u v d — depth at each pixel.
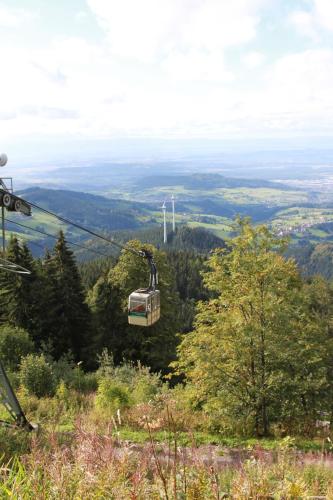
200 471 3.42
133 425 13.62
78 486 3.15
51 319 40.59
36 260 46.47
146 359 38.69
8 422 11.53
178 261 92.56
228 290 17.66
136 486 3.05
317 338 17.67
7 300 40.50
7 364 28.34
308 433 16.25
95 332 41.53
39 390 21.42
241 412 16.59
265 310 16.66
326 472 6.79
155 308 12.39
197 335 18.14
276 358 16.78
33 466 3.37
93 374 28.09
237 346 16.72
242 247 17.41
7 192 9.90
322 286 50.31
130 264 39.09
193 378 18.16
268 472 4.09
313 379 16.84
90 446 3.35
